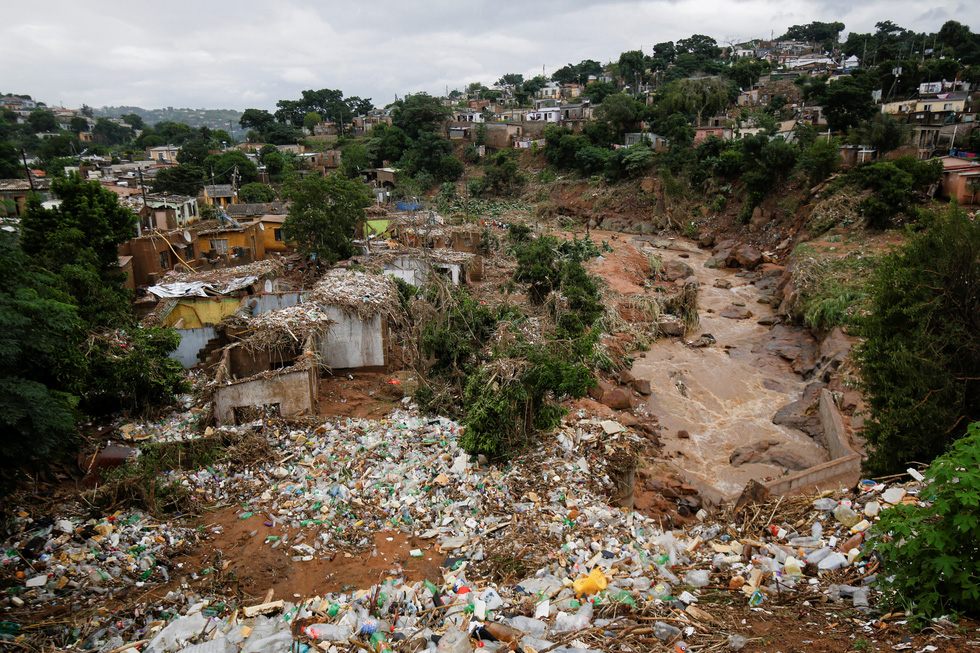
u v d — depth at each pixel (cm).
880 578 833
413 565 1195
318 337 2205
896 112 6397
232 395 1772
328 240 3731
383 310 2338
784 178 5581
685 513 1747
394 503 1406
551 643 816
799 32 16475
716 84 7744
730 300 4253
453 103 13800
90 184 3003
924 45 9706
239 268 3181
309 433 1750
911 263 1497
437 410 1975
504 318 2669
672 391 2791
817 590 923
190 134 12700
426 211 6038
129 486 1337
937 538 746
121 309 2364
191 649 809
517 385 1625
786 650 763
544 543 1236
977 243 1425
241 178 7969
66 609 995
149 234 3716
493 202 7494
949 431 1366
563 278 3250
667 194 6475
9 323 1096
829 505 1198
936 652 690
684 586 1003
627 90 11088
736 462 2166
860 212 4400
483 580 1102
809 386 2753
